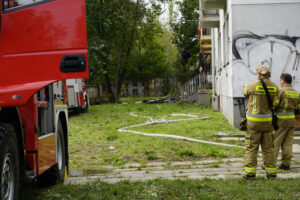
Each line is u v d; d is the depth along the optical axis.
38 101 4.80
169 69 54.03
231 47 13.18
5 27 4.14
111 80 51.41
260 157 8.60
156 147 10.09
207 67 32.69
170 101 38.06
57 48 4.12
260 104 6.19
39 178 5.72
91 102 39.56
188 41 38.47
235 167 7.57
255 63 13.02
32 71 4.11
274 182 5.75
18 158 4.12
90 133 13.90
